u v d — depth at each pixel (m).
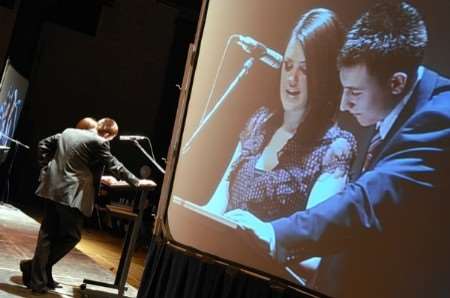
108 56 11.47
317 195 2.69
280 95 3.10
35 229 6.83
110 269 6.12
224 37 3.67
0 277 4.09
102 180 4.28
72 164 4.02
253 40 3.39
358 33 2.72
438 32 2.38
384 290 2.31
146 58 11.59
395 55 2.52
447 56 2.33
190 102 3.89
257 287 2.90
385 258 2.34
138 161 11.41
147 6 11.56
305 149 2.84
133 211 4.39
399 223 2.32
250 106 3.29
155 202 8.13
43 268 3.95
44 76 11.16
